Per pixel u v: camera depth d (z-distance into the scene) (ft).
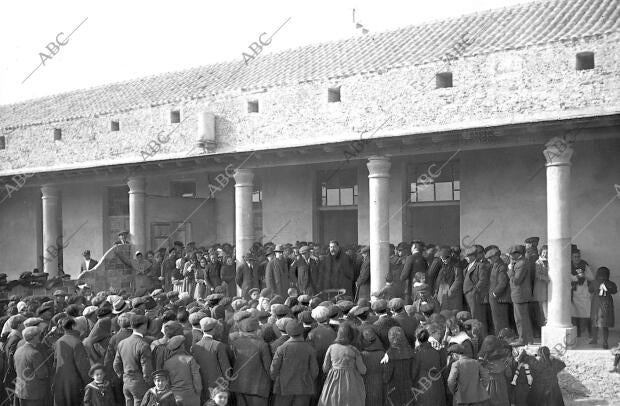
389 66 49.32
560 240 39.58
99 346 29.37
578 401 36.37
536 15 50.78
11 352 30.32
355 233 59.47
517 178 50.52
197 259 53.62
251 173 54.03
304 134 53.21
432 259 45.14
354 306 31.32
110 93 75.31
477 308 40.75
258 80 57.82
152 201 62.18
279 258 48.29
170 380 26.02
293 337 27.66
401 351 28.19
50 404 29.68
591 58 42.14
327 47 63.10
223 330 29.50
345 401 26.35
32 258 78.64
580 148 47.62
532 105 43.55
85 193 74.84
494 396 29.04
